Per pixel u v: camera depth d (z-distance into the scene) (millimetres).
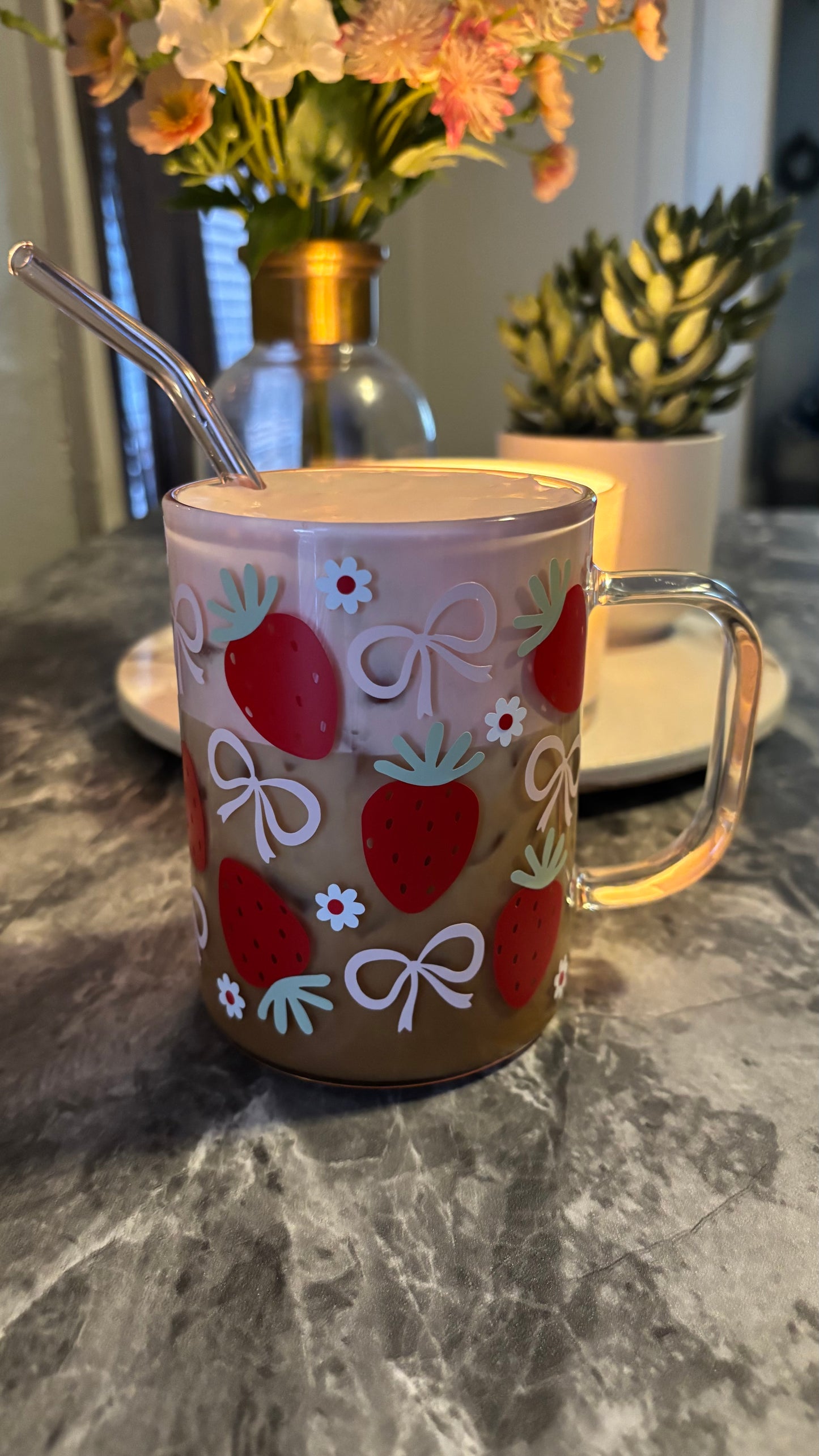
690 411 666
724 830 366
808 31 2227
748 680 349
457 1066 311
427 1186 280
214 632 277
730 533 1142
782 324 2471
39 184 1226
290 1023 305
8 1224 268
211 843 304
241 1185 281
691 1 2154
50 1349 234
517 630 274
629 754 501
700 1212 272
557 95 577
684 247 620
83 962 383
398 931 288
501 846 292
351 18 520
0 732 588
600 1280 252
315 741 271
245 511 279
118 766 547
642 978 376
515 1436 216
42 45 1179
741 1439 215
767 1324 241
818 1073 327
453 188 2340
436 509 281
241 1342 236
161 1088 317
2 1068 326
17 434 1193
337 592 257
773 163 2338
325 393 665
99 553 1036
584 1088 318
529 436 675
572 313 718
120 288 1441
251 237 603
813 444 2541
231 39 481
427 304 2443
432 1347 234
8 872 444
